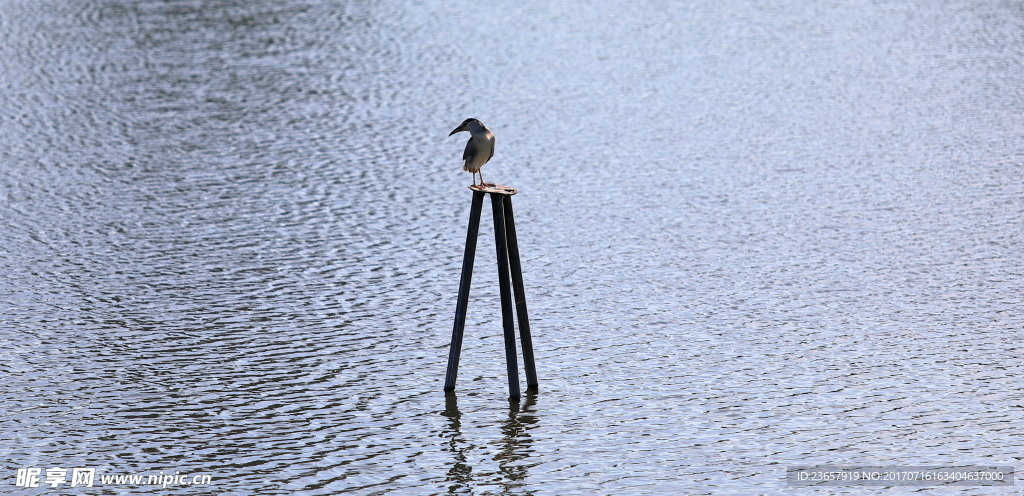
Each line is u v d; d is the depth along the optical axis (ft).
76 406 73.82
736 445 68.18
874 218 114.52
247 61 191.11
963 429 69.41
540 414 72.95
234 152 142.20
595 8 235.20
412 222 115.96
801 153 140.46
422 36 211.20
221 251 106.73
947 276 97.35
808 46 200.44
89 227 113.50
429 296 95.14
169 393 75.97
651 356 82.28
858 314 89.45
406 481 64.34
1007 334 84.23
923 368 78.74
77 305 92.38
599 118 159.33
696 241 109.19
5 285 96.84
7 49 195.31
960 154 136.98
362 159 140.05
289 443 69.00
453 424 71.67
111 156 139.33
